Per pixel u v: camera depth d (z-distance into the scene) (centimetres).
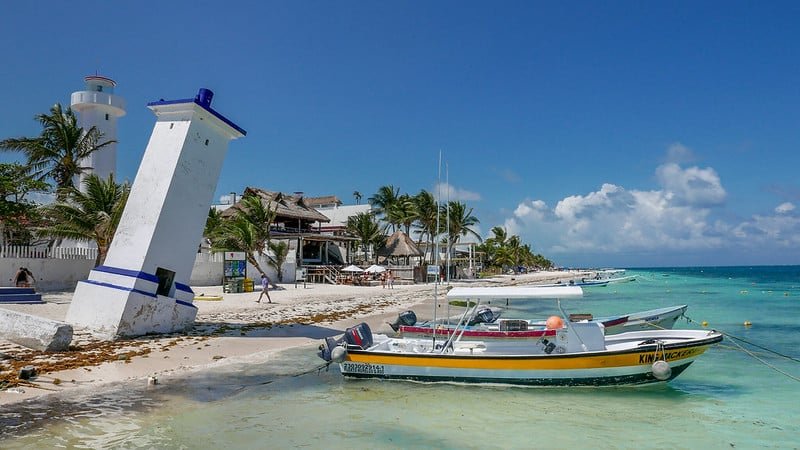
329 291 3791
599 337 1173
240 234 3684
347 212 7581
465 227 6888
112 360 1198
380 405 998
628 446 801
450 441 810
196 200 1636
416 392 1092
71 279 2808
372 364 1168
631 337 1280
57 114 3441
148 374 1130
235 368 1241
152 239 1505
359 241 6069
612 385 1110
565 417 944
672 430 879
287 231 5297
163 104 1590
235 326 1827
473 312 1454
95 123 4169
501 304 3102
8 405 878
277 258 4194
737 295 4644
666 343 1111
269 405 977
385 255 5972
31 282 2547
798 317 2664
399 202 7162
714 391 1124
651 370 1105
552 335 1271
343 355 1161
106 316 1453
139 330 1482
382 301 3198
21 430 776
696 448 796
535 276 9312
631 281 8438
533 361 1110
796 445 814
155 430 810
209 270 3628
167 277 1588
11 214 2722
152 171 1573
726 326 2298
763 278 9844
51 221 2992
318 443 786
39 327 1253
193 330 1673
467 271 7412
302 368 1271
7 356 1156
